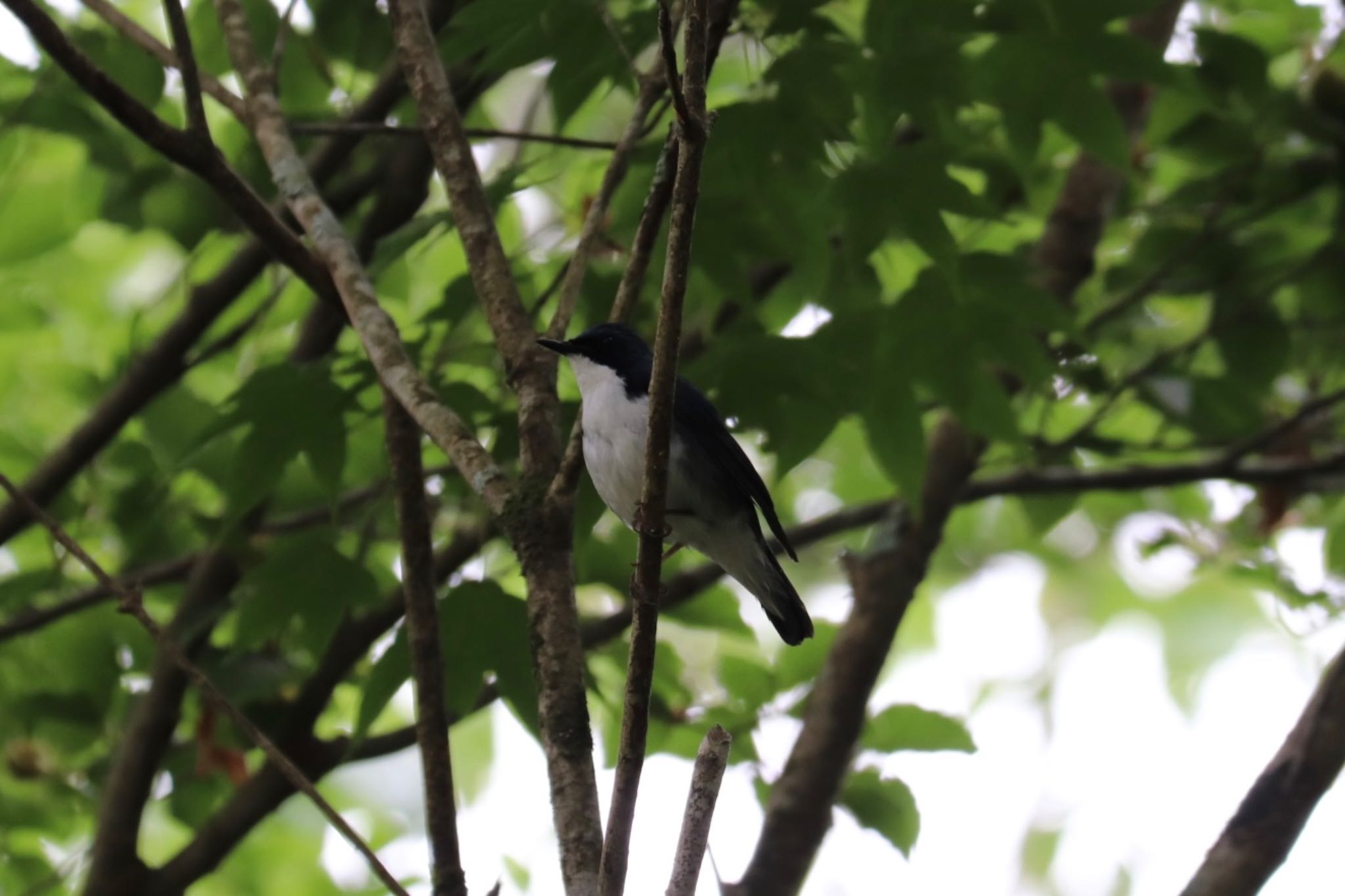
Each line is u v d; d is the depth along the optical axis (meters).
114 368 12.30
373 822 13.47
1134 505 14.66
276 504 11.75
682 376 8.53
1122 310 11.70
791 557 8.78
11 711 10.94
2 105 10.62
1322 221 12.09
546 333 7.12
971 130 10.89
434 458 11.54
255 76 8.39
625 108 12.83
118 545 11.87
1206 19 12.48
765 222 8.73
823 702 9.95
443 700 6.99
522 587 10.67
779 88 8.00
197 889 12.25
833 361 8.48
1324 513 13.05
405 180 10.80
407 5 7.97
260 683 9.99
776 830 9.57
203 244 11.69
